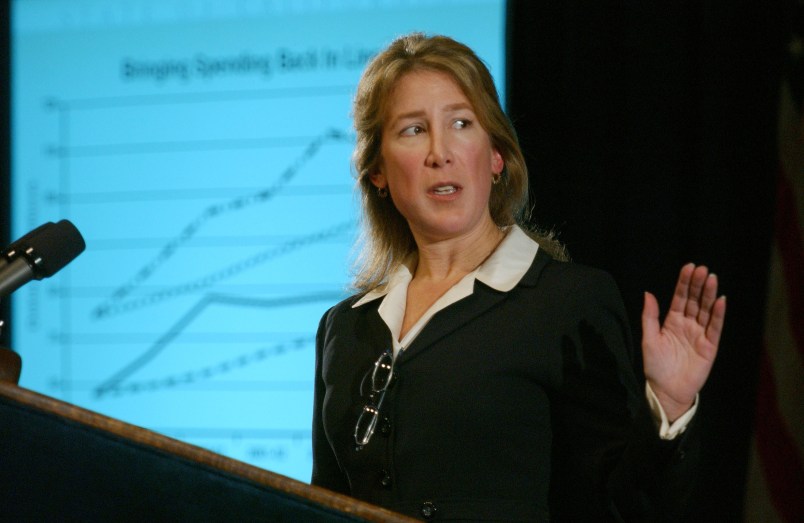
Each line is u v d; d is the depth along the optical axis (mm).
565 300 5605
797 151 11477
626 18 12844
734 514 12305
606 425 5391
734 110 12484
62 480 3936
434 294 5992
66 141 13664
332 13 13242
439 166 5746
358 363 5953
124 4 13719
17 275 4867
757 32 12422
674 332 4875
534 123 13000
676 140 12734
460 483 5363
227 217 13195
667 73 12758
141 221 13375
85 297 13336
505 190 6293
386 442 5570
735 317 12445
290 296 12945
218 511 4000
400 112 5879
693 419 4848
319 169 13078
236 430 12820
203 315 13070
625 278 12742
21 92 13812
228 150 13297
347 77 13141
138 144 13500
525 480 5402
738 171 12477
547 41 13039
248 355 12945
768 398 11055
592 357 5488
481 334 5578
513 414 5426
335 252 12922
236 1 13453
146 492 3979
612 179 12875
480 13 12922
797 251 11180
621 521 5109
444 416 5414
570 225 12891
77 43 13781
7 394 3893
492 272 5773
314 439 6387
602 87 12922
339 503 3994
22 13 13945
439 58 5906
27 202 13641
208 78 13453
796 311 11062
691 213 12664
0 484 3895
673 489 4879
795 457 10852
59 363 13250
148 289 13250
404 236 6523
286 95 13234
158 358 13094
